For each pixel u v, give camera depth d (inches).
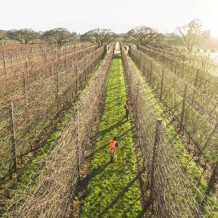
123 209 371.2
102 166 474.3
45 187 285.0
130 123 668.1
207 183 431.8
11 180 426.9
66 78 810.2
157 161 355.3
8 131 454.3
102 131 620.1
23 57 1710.1
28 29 3393.2
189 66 1135.0
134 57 1913.1
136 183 427.2
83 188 415.8
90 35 2972.4
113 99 880.9
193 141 577.9
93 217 356.5
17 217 245.3
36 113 579.2
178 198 339.9
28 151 516.7
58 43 3176.7
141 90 638.5
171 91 813.2
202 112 690.2
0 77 933.2
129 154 517.7
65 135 363.3
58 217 309.1
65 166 339.9
